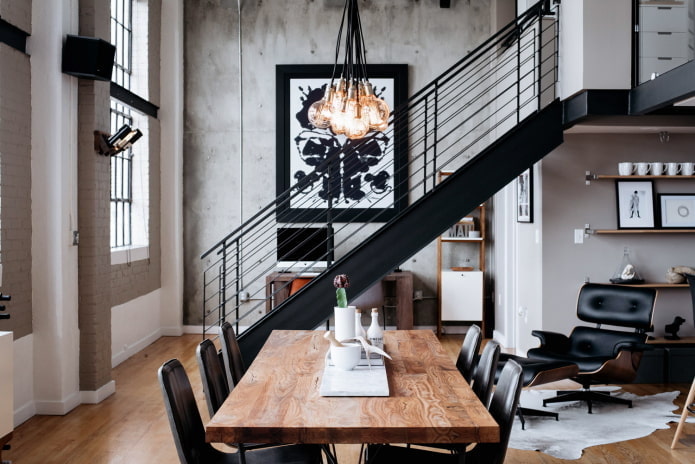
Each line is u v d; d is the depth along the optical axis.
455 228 7.89
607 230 5.77
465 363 3.33
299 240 7.88
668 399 5.16
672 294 6.00
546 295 5.96
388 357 2.90
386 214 7.92
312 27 8.11
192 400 2.46
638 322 5.08
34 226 4.73
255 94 8.13
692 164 5.75
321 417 2.18
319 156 8.04
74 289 4.94
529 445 4.06
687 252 6.00
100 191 5.16
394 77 8.02
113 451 3.96
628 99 4.84
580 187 5.96
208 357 2.84
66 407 4.78
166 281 7.96
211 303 8.14
